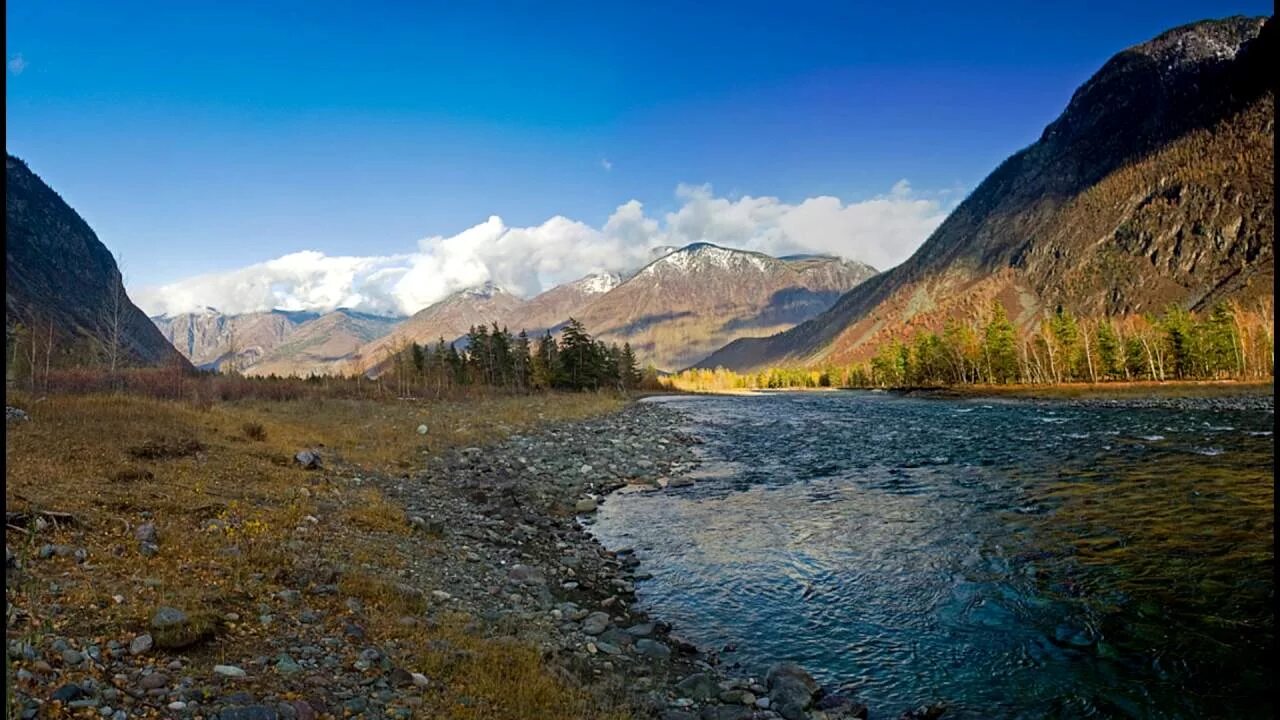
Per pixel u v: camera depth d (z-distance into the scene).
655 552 16.42
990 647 10.54
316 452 22.67
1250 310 153.25
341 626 8.87
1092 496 19.61
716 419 55.31
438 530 15.63
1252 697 8.61
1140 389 81.38
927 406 70.38
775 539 17.09
